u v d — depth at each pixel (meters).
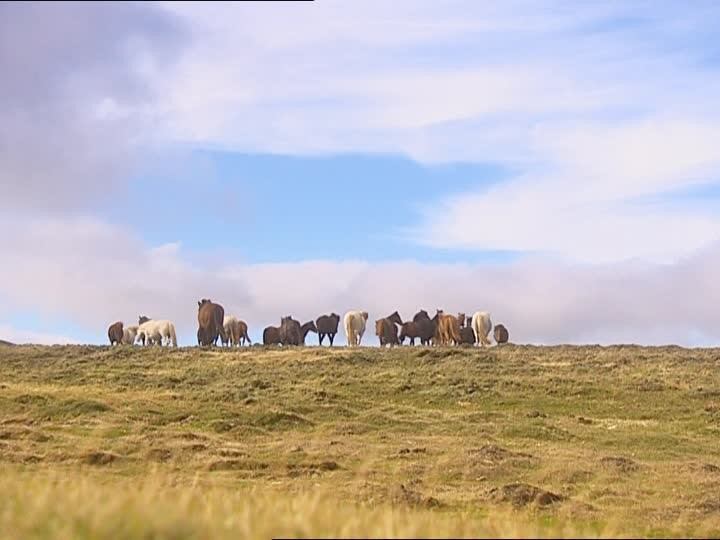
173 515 8.79
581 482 26.80
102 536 8.20
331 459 28.77
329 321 72.19
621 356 52.97
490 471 27.58
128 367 50.53
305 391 42.72
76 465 26.06
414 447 31.19
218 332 66.00
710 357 52.62
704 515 21.94
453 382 45.03
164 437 31.84
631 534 15.35
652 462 30.30
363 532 9.41
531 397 42.38
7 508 9.09
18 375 47.91
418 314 67.38
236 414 36.41
